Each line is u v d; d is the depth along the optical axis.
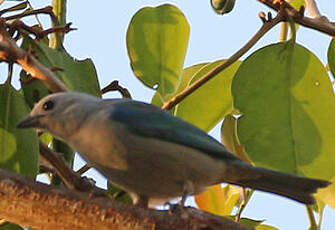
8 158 10.16
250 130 10.97
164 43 11.95
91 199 8.81
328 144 10.98
